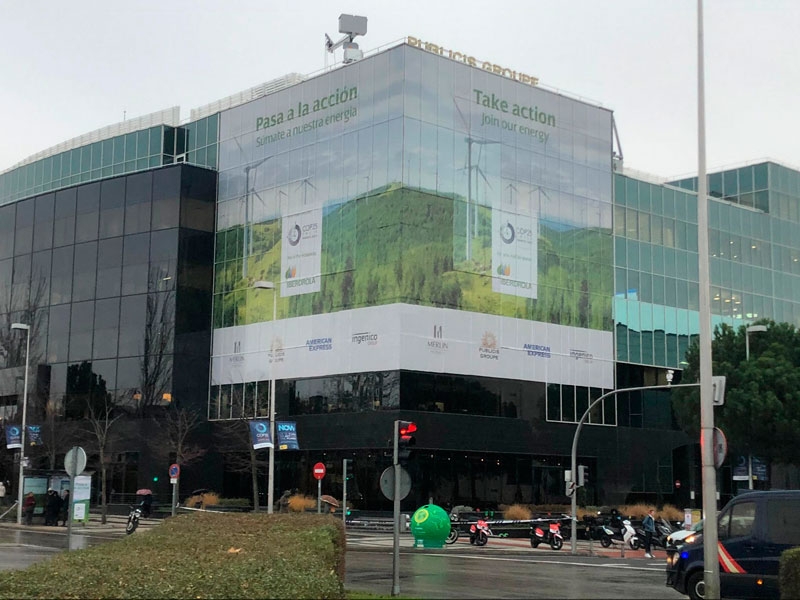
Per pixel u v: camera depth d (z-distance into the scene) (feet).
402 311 183.73
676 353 234.58
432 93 192.95
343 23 216.74
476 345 194.29
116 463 223.10
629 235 229.66
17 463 216.54
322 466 159.12
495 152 202.08
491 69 206.28
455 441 188.24
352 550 124.16
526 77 212.43
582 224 217.97
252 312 214.69
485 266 197.67
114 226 233.35
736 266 255.09
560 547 135.44
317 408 196.65
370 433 185.78
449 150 194.39
